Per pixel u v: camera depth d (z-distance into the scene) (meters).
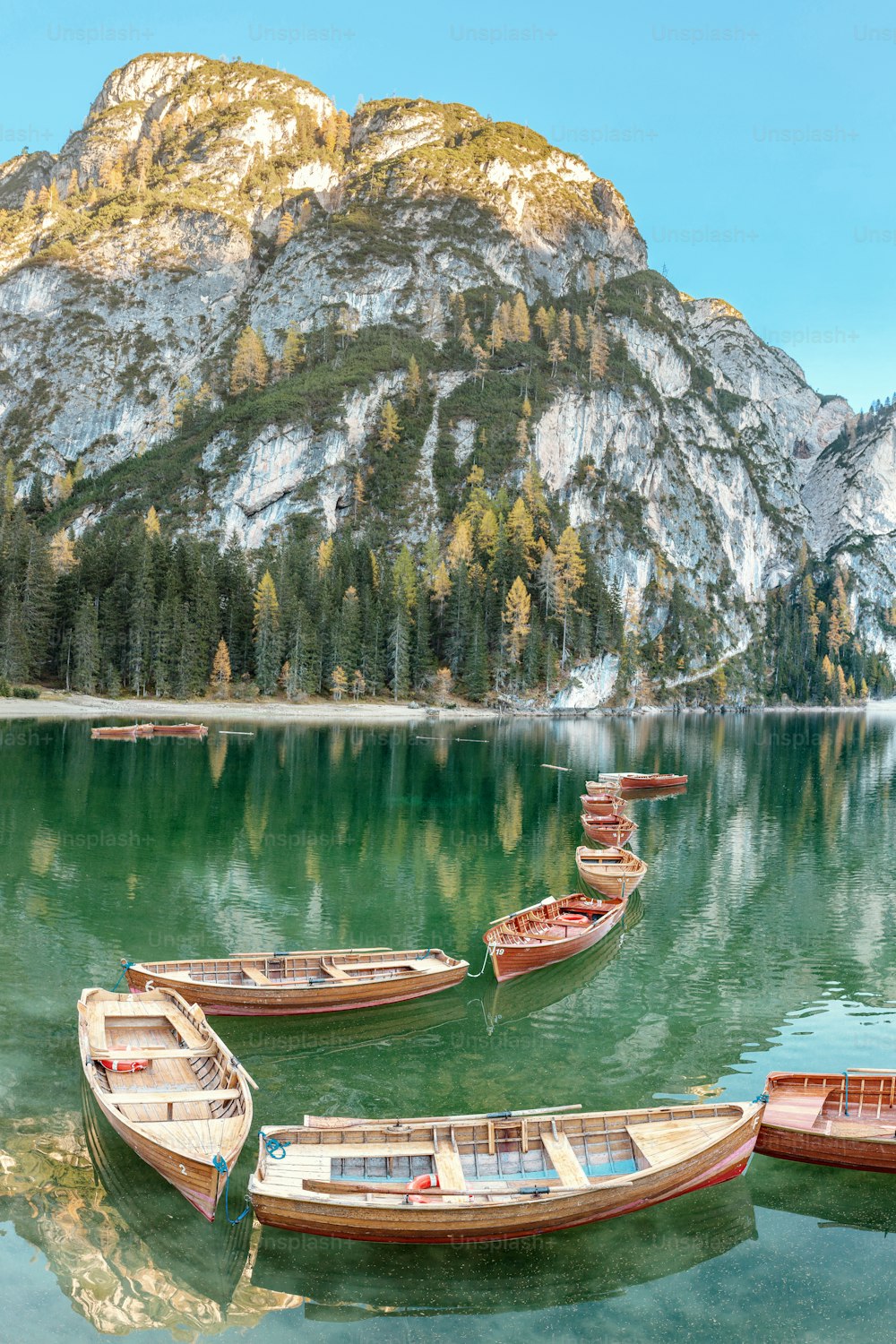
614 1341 11.38
